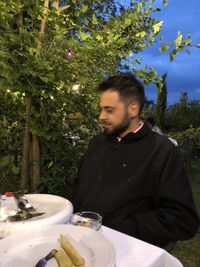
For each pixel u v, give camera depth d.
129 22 1.86
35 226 1.08
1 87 1.48
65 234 1.05
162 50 1.79
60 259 0.93
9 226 1.07
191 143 7.85
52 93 1.84
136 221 1.42
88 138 2.19
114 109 1.50
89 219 1.19
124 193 1.47
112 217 1.47
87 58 1.68
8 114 2.09
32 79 1.58
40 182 2.01
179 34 1.73
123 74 1.57
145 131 1.54
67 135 2.16
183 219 1.39
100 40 1.77
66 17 1.94
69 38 1.78
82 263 0.92
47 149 2.08
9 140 2.10
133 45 1.90
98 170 1.58
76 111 2.09
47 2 1.89
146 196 1.48
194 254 3.26
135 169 1.49
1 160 2.10
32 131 1.90
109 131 1.55
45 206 1.24
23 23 1.88
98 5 2.20
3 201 1.24
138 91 1.52
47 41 1.76
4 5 1.58
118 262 0.98
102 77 1.81
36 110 1.94
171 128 14.27
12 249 0.98
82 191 1.60
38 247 1.00
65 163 2.12
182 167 1.48
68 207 1.21
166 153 1.48
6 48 1.54
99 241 1.00
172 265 1.02
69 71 1.75
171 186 1.43
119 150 1.55
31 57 1.50
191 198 1.43
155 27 1.80
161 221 1.39
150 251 1.03
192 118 13.79
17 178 2.12
